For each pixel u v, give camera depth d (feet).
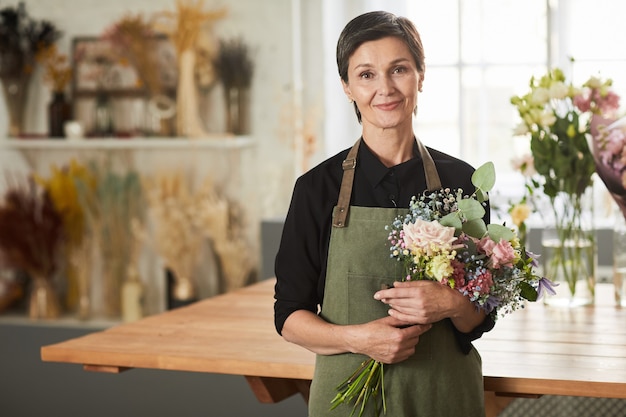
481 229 8.13
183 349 10.27
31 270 21.04
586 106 12.08
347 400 8.32
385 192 8.37
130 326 11.52
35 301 21.11
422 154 8.48
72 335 20.70
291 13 19.92
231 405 18.39
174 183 20.48
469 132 19.89
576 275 12.32
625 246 12.37
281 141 20.21
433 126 20.08
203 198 20.27
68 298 21.56
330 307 8.43
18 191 21.08
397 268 8.21
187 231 20.43
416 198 8.35
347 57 8.25
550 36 19.03
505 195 19.49
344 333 8.15
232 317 11.97
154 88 20.61
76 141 20.70
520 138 19.66
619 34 18.70
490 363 9.52
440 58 19.92
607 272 17.74
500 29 19.63
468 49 19.77
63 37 21.30
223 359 9.82
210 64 20.38
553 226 12.44
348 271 8.30
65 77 21.20
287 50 20.01
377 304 8.25
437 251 7.86
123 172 21.16
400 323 8.05
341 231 8.35
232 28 20.21
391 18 8.21
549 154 12.25
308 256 8.55
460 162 8.67
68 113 21.15
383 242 8.23
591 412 13.38
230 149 20.48
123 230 20.92
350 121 20.83
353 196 8.41
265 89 20.18
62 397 19.75
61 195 20.93
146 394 18.93
